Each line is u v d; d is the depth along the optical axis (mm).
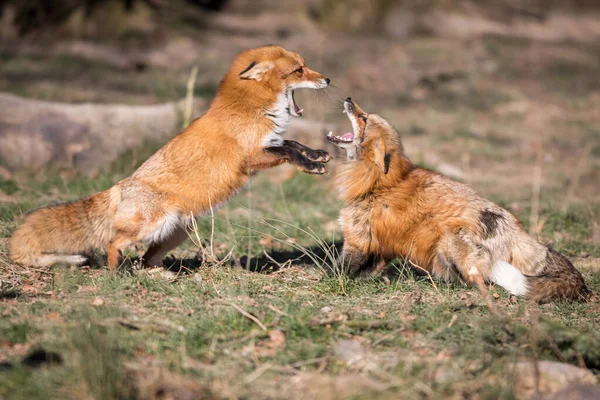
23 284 10320
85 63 33969
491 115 31688
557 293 10648
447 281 11062
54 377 7277
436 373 7852
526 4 60500
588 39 50688
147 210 10922
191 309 9523
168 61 36281
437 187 11125
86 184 17234
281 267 11719
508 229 10977
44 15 38375
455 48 43594
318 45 41969
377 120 11453
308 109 27750
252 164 11375
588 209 16938
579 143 27750
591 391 7262
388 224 11102
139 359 7953
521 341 8609
